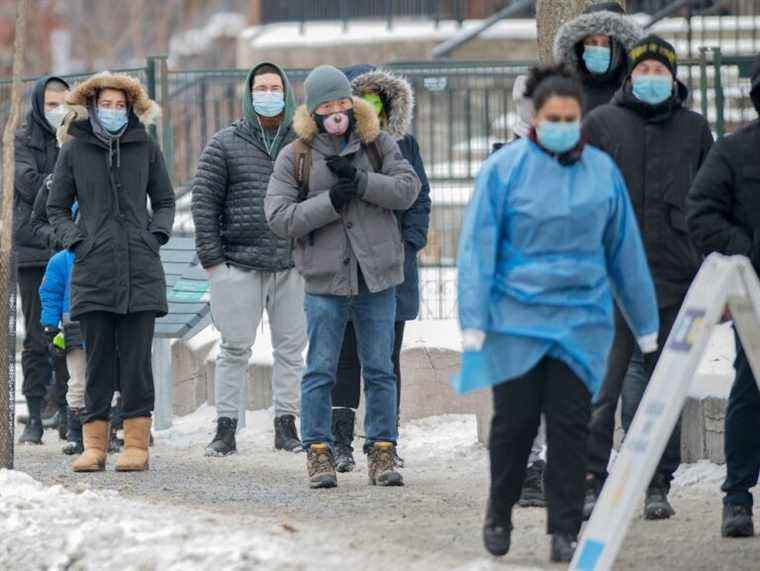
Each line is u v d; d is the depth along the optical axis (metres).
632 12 61.28
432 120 50.97
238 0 114.94
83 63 95.25
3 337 29.56
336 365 28.75
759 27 58.75
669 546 23.12
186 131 46.53
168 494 28.25
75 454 34.66
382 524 24.86
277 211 28.06
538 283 21.25
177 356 40.62
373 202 28.03
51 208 31.41
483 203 21.28
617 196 21.69
